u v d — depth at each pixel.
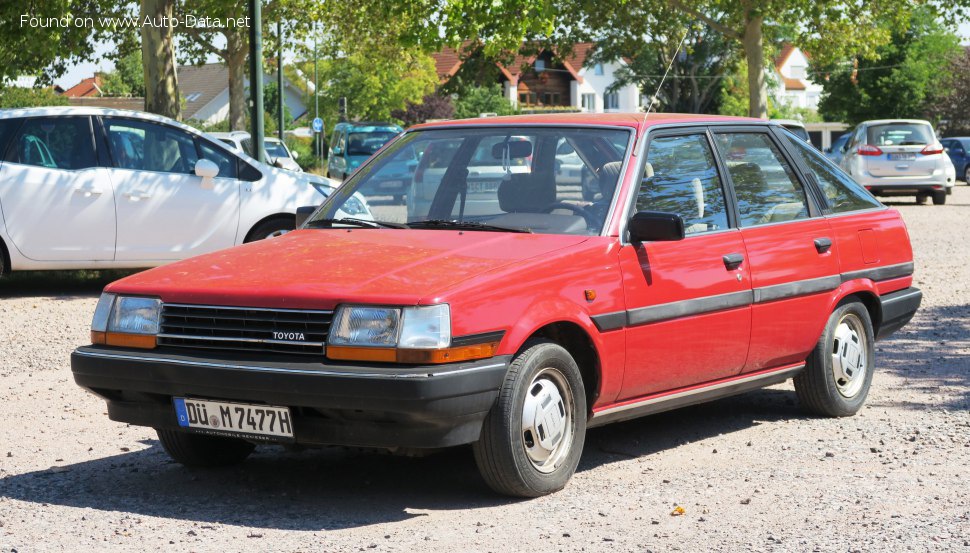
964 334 10.56
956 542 4.64
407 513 5.12
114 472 5.92
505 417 5.07
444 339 4.84
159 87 19.72
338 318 4.92
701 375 6.23
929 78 68.88
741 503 5.27
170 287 5.34
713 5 35.16
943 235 20.72
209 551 4.54
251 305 5.08
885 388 8.22
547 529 4.85
